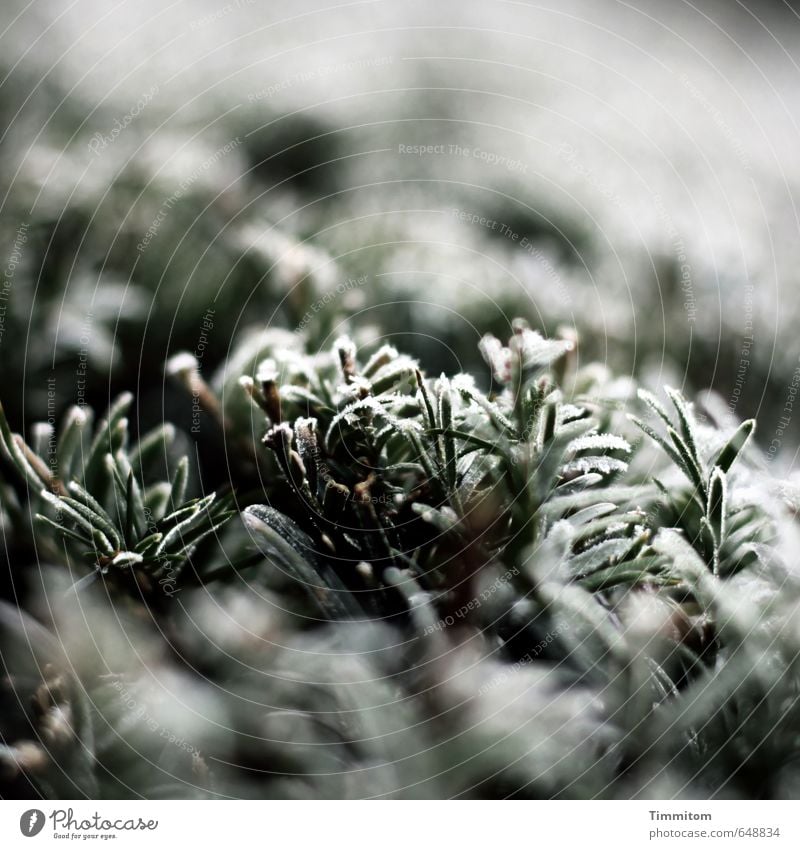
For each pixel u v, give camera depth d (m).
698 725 0.20
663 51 0.68
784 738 0.19
